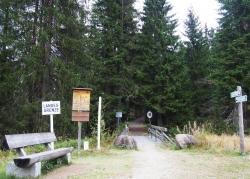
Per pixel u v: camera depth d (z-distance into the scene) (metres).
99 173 9.53
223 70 35.28
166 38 42.25
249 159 13.03
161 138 27.36
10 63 23.33
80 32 24.31
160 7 43.88
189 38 49.97
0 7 23.12
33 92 22.92
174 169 10.47
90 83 28.91
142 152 16.66
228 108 37.28
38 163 8.77
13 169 8.55
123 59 36.97
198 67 48.06
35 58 21.89
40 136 10.30
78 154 14.37
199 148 17.98
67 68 23.25
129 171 9.97
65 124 23.03
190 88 46.34
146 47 42.12
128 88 36.34
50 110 13.20
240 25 35.66
